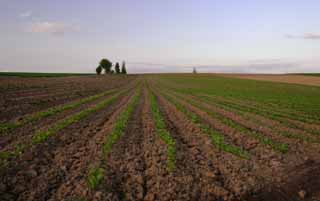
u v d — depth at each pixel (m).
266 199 6.74
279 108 25.27
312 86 63.59
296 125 16.67
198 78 103.81
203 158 9.56
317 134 14.16
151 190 6.95
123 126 14.01
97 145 10.61
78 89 38.00
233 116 19.48
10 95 24.91
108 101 25.61
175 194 6.78
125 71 158.62
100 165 8.43
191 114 19.31
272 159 9.56
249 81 83.38
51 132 11.97
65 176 7.67
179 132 13.67
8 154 8.95
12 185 7.05
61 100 24.91
